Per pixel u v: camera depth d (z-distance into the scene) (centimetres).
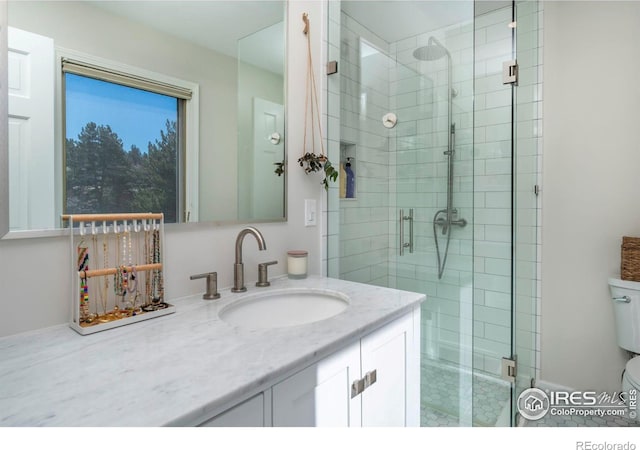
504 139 171
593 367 202
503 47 171
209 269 126
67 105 91
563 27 205
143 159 106
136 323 95
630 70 188
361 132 181
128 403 57
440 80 167
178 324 94
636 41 186
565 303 209
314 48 173
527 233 200
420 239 174
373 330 102
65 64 91
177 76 115
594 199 200
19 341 82
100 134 97
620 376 195
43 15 87
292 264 151
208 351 77
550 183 211
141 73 106
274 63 151
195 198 121
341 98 183
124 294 97
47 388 61
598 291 200
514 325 173
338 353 89
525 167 194
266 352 77
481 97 167
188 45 118
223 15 129
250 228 123
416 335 125
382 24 175
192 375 66
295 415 77
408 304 115
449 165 167
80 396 59
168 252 114
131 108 103
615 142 193
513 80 168
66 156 91
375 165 180
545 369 217
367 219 182
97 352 76
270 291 130
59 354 75
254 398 68
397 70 174
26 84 84
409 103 173
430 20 167
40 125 86
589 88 199
